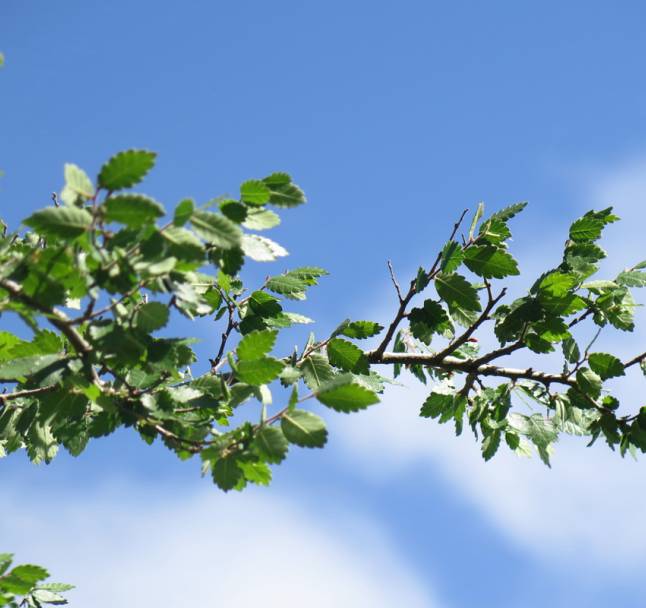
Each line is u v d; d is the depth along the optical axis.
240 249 4.46
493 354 6.46
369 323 6.21
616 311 6.45
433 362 6.76
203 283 5.84
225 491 4.12
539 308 6.12
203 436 4.61
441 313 6.23
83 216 3.64
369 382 6.10
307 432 4.09
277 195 4.50
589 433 6.52
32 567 4.26
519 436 6.79
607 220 6.66
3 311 4.03
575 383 6.41
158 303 4.03
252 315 6.12
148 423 4.71
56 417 4.71
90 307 3.89
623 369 6.21
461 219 6.00
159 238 3.80
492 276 6.09
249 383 4.43
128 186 3.62
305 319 6.26
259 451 4.10
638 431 6.22
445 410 6.67
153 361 4.33
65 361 4.25
